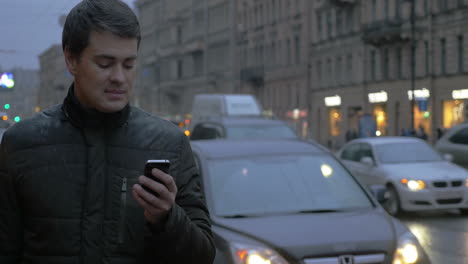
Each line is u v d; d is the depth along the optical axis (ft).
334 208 21.30
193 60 295.48
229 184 21.70
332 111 191.52
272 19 225.76
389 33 157.28
